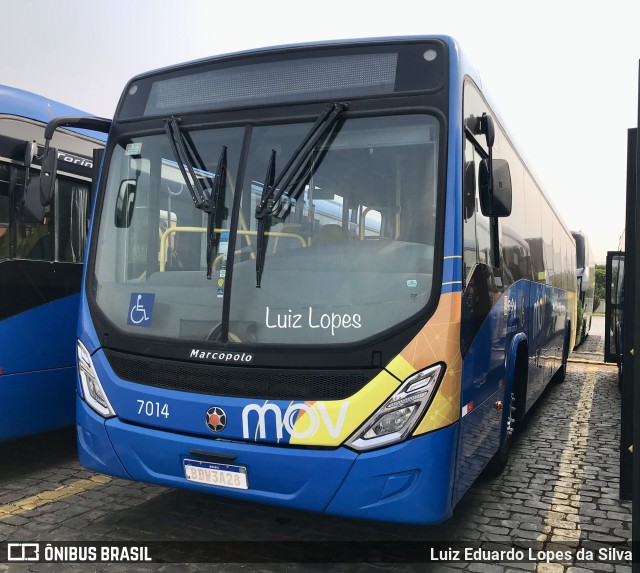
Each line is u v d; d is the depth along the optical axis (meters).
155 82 4.39
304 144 3.79
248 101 4.03
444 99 3.65
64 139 5.72
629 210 3.62
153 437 3.73
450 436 3.44
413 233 3.57
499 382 4.81
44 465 5.67
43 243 5.47
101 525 4.29
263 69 4.04
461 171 3.65
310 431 3.40
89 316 4.14
